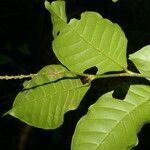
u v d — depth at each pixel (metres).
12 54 1.58
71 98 0.65
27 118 0.63
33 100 0.64
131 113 0.62
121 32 0.65
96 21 0.65
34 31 1.59
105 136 0.61
